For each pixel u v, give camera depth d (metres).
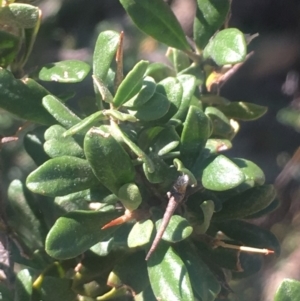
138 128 0.17
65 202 0.20
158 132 0.17
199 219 0.17
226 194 0.18
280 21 0.70
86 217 0.16
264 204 0.17
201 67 0.20
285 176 0.51
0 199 0.20
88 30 0.62
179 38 0.19
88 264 0.18
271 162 0.67
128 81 0.15
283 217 0.55
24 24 0.17
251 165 0.16
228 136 0.21
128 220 0.16
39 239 0.21
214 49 0.18
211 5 0.20
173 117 0.17
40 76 0.18
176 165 0.15
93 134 0.15
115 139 0.15
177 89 0.17
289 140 0.68
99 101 0.17
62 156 0.15
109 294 0.18
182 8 0.62
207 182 0.15
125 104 0.16
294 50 0.69
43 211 0.21
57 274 0.18
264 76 0.70
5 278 0.19
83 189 0.15
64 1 0.61
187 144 0.16
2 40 0.17
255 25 0.71
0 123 0.32
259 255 0.20
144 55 0.58
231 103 0.21
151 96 0.16
